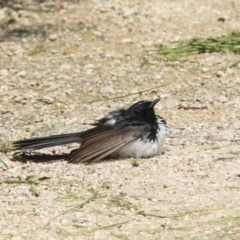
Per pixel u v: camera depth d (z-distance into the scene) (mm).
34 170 13242
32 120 16281
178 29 21734
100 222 11273
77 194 12227
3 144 14602
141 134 13680
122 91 18016
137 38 21172
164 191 12234
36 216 11484
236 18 22562
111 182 12625
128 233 10930
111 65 19531
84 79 18719
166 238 10734
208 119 16109
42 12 23188
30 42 21172
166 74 18922
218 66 19203
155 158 13758
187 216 11383
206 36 21125
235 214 11398
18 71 19188
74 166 13375
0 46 20891
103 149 13562
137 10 23031
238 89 17844
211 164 13344
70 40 21172
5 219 11391
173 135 15117
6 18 22734
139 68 19297
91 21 22406
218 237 10734
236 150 14102
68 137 13758
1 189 12477
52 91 18031
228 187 12328
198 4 23531
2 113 16703
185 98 17406
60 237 10836
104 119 13961
